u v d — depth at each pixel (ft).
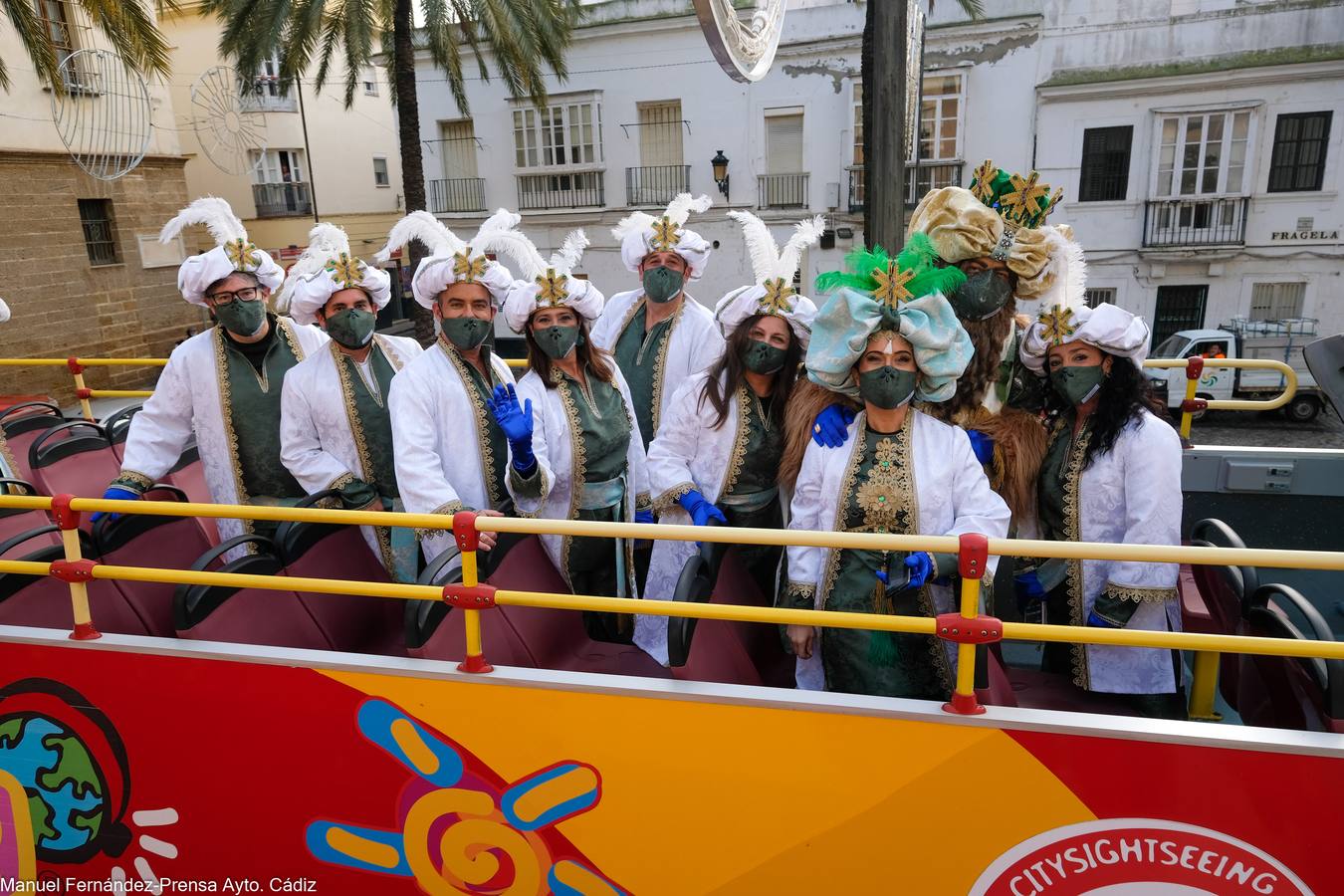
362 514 7.75
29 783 8.95
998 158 58.65
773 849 7.22
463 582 7.77
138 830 8.78
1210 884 6.50
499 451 10.66
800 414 9.24
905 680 8.38
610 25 63.05
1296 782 6.18
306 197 79.10
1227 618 9.05
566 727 7.43
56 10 47.75
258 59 46.09
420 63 68.33
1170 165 56.44
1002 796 6.70
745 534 6.91
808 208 62.90
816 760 6.98
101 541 10.03
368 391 11.28
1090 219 58.49
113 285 53.98
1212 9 52.95
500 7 46.52
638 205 66.59
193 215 11.30
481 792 7.78
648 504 11.34
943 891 6.99
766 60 13.43
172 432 12.08
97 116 50.83
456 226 71.26
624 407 11.15
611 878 7.66
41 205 49.32
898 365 7.98
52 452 14.96
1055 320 8.80
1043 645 9.96
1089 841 6.62
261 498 12.14
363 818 8.15
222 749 8.36
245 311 11.39
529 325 10.32
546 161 67.97
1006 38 56.29
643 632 10.98
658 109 65.00
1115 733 6.37
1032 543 6.45
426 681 7.66
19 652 8.64
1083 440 9.00
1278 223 55.36
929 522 8.16
